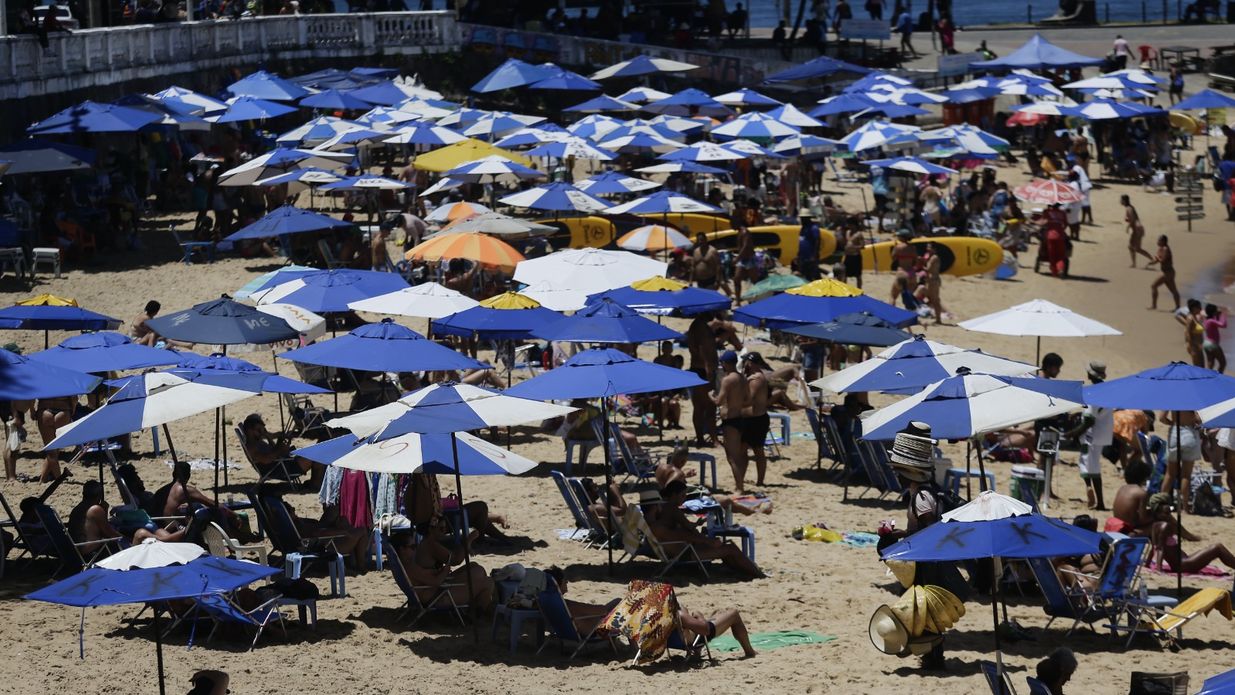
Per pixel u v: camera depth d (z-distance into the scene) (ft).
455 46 349.41
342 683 71.82
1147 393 91.50
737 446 113.09
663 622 74.95
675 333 115.85
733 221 229.04
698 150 238.07
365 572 92.63
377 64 337.52
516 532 101.81
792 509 110.42
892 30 458.09
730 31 417.28
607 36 384.68
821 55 395.14
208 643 78.07
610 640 76.74
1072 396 91.86
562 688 71.67
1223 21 490.08
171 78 280.51
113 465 97.09
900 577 79.15
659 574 92.32
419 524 91.81
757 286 180.96
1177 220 283.18
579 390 90.53
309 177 203.21
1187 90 391.45
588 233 218.38
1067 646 80.28
